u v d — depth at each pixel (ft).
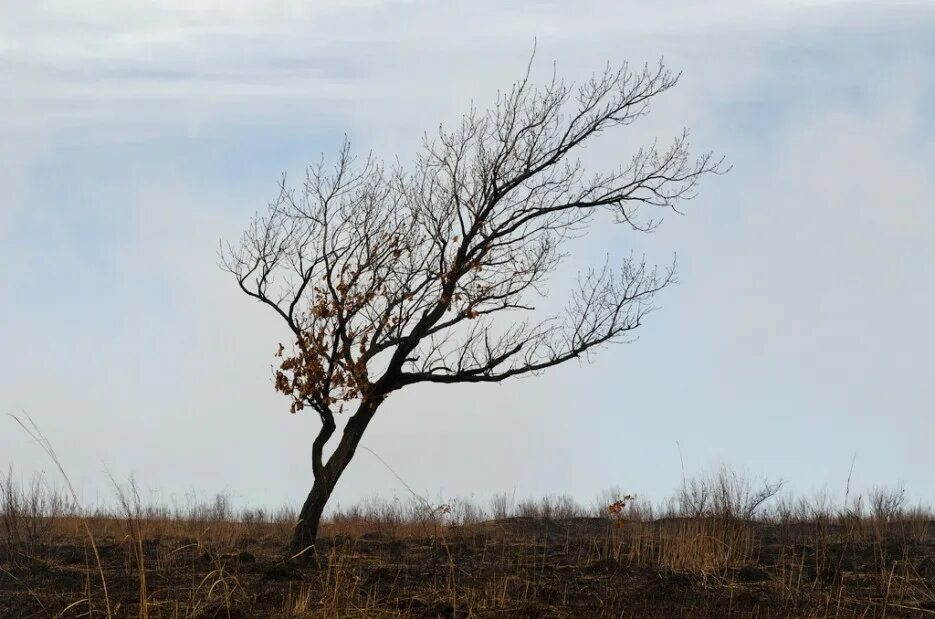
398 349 59.82
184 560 52.31
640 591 45.44
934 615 40.55
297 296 57.88
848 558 55.16
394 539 66.13
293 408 56.59
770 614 40.19
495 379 60.70
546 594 43.86
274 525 73.72
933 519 71.87
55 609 38.78
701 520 56.34
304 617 36.70
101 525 62.34
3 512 53.31
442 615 38.70
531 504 85.40
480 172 60.80
